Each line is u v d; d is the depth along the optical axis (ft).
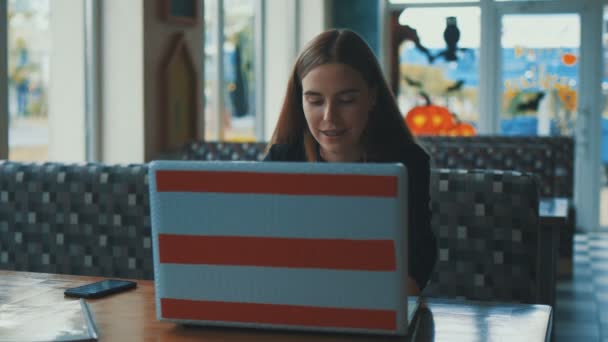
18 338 3.44
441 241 6.56
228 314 3.56
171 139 16.90
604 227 26.78
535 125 27.32
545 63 27.12
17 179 7.75
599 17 26.61
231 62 21.88
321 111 4.51
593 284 18.01
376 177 3.28
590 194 26.81
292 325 3.51
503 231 6.42
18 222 7.77
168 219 3.55
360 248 3.36
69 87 14.88
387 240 3.33
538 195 6.43
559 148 18.37
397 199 3.28
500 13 27.30
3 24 12.66
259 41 23.81
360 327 3.44
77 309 3.96
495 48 27.37
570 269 19.06
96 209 7.54
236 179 3.43
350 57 4.49
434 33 27.73
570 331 13.65
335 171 3.32
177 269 3.59
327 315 3.46
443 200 6.54
